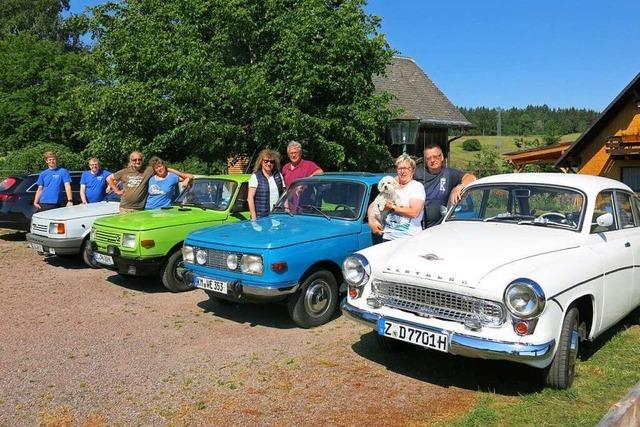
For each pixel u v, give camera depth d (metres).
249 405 4.21
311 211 6.86
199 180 8.62
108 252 7.45
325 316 6.17
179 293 7.64
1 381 4.72
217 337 5.80
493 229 5.04
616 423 3.11
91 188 10.77
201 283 6.20
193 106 14.01
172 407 4.20
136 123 14.99
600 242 4.93
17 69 25.53
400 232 5.80
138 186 8.88
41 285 8.25
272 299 5.70
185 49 14.12
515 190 5.43
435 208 6.22
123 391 4.50
